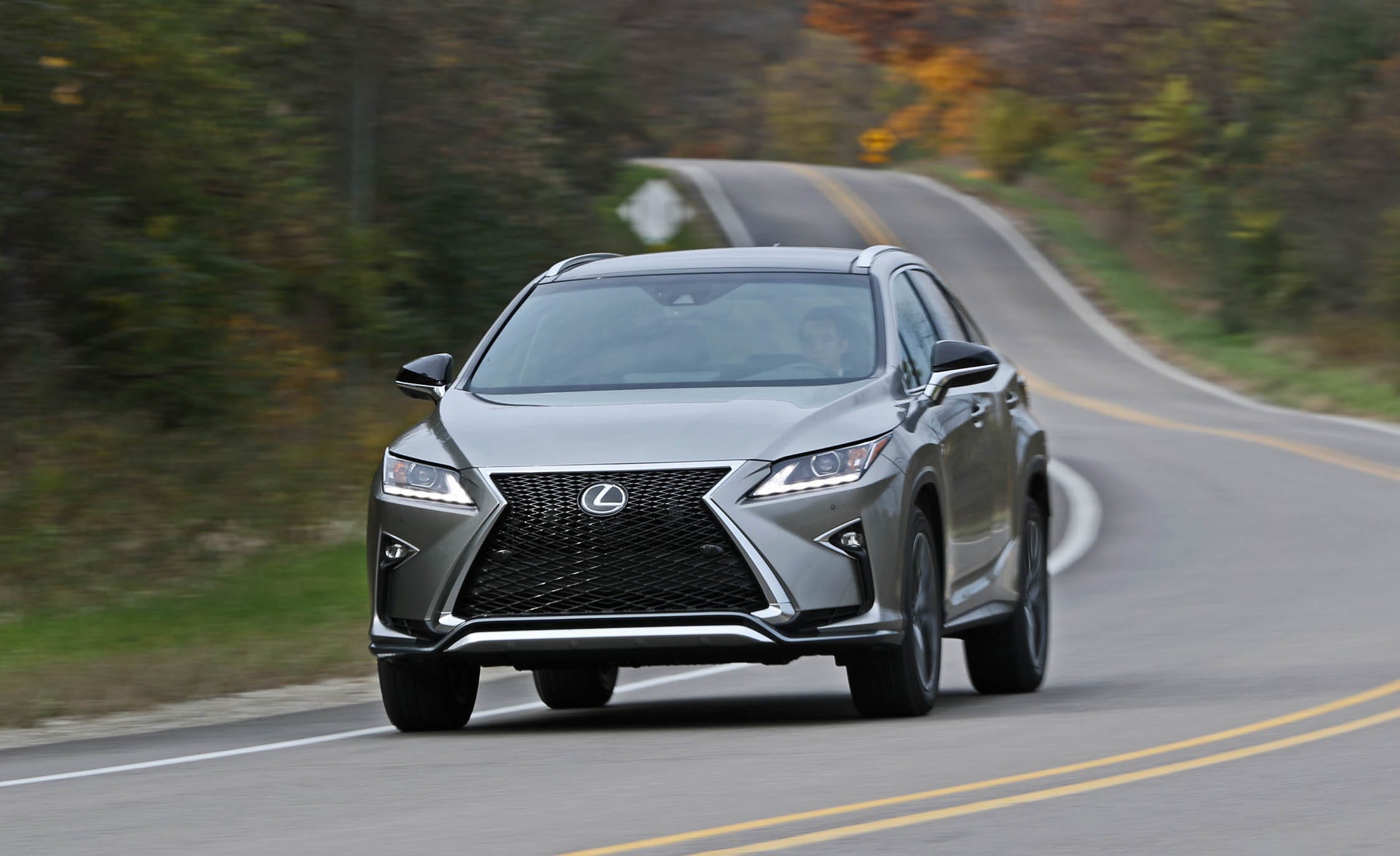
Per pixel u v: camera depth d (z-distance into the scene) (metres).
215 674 29.70
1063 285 136.62
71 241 60.53
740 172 171.88
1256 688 24.28
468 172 84.62
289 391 63.62
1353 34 120.88
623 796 17.25
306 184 71.31
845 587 21.11
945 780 17.59
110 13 58.09
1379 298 110.06
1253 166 131.25
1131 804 16.09
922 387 23.73
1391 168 118.31
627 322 24.17
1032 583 27.20
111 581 42.41
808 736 21.00
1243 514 51.47
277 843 15.52
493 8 81.81
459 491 21.45
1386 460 64.25
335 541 47.69
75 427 55.16
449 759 20.23
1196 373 109.88
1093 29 158.00
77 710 26.77
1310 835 14.69
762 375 23.16
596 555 21.03
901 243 146.38
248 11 67.12
